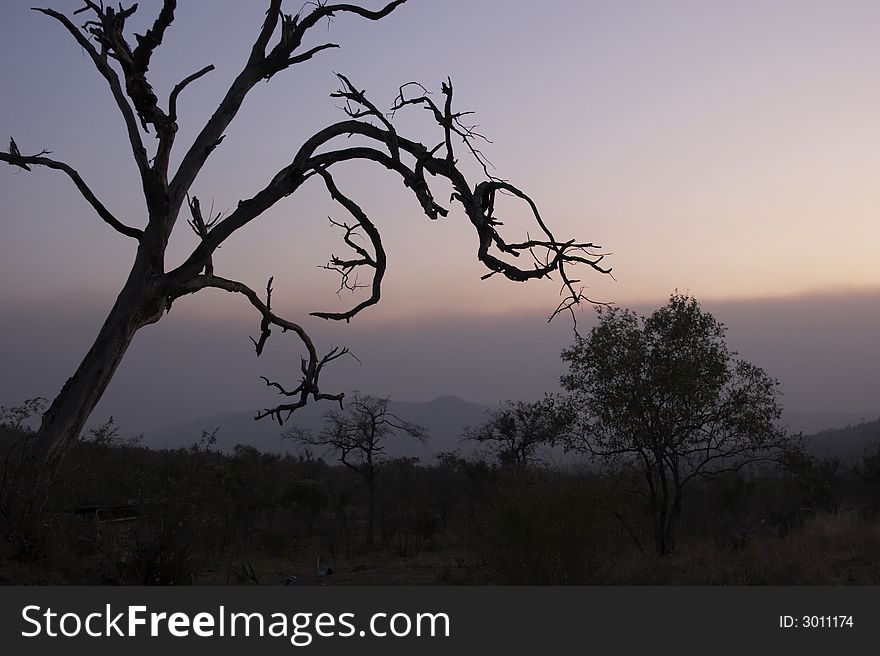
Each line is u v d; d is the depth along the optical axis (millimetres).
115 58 12375
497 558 13445
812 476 26078
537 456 30375
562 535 12953
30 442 12367
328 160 13797
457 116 13016
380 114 13555
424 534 32281
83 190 13445
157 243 13102
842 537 16812
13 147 13406
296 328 15094
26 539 11492
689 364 18625
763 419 18828
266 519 39094
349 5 13680
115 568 11883
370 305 14703
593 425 19391
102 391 12711
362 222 14227
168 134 12766
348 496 42438
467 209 13047
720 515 24703
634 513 20703
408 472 45531
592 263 12922
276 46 13969
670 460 19391
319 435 35656
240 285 14305
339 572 23031
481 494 30797
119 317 12852
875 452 29578
